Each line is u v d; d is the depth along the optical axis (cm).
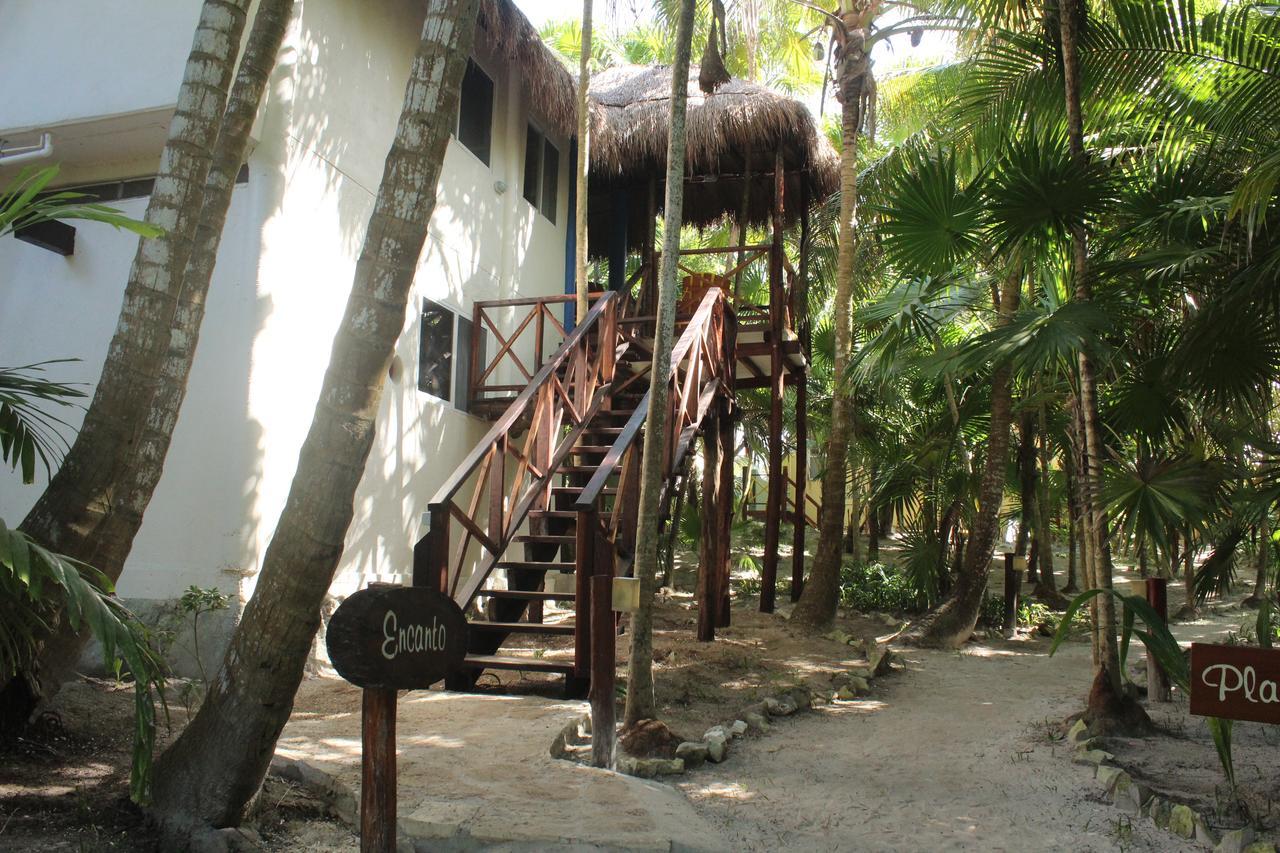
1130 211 664
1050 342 595
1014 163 617
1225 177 672
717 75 720
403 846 395
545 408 796
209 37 455
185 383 484
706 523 940
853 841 445
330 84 795
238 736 377
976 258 763
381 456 830
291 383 745
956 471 1347
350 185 822
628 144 1096
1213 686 268
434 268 914
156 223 443
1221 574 755
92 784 411
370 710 306
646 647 586
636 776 523
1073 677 895
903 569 1444
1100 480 636
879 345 966
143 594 710
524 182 1131
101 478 432
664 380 586
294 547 373
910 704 767
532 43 926
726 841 423
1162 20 714
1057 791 523
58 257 791
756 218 1374
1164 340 713
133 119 727
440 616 327
